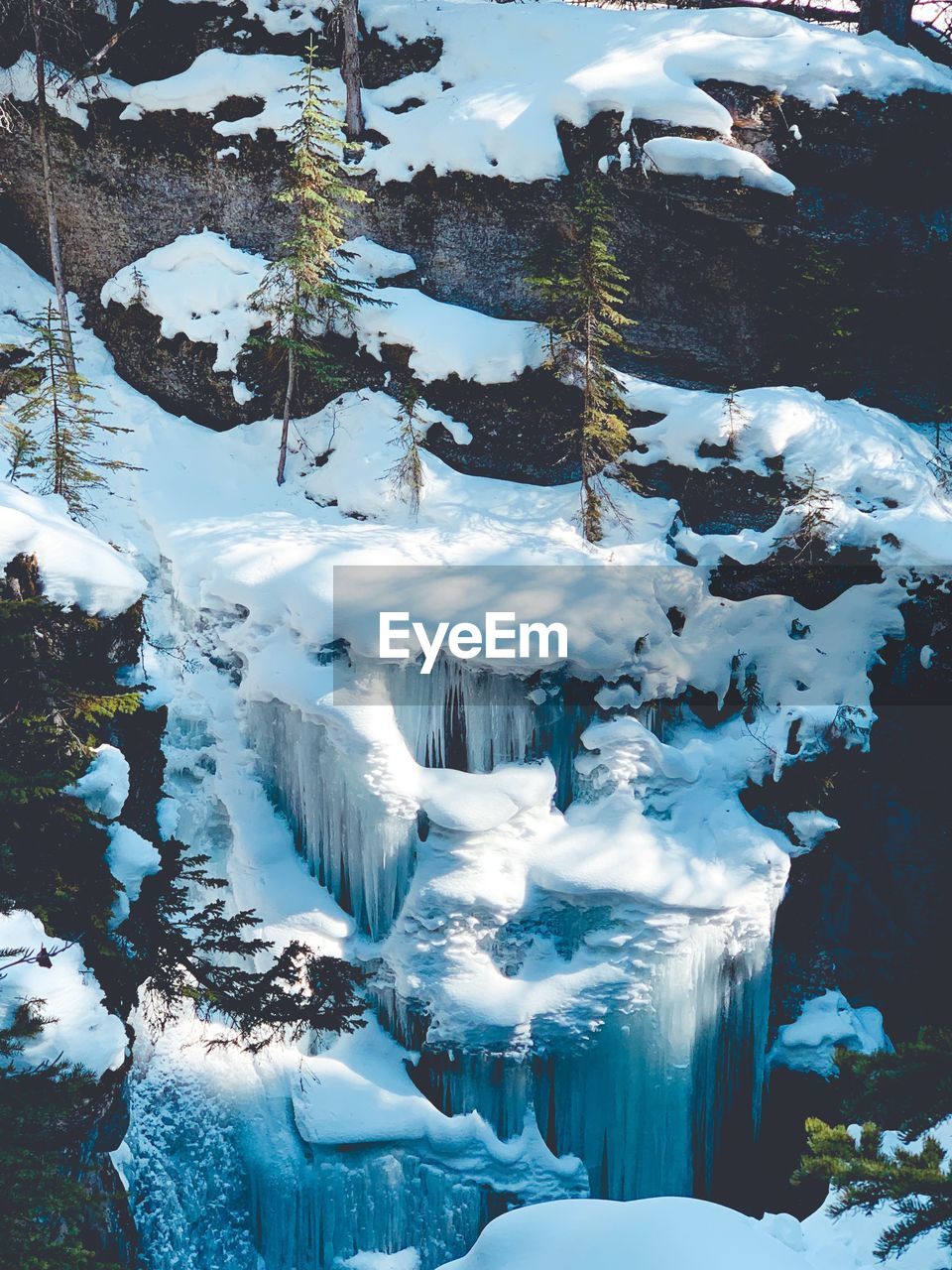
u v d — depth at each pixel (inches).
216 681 846.5
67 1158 501.7
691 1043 797.2
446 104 965.8
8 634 519.8
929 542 862.5
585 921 799.1
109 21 1010.7
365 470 930.7
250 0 1007.6
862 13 1042.1
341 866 799.7
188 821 821.2
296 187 893.8
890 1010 888.9
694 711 869.2
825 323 948.0
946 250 956.0
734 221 919.7
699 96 903.1
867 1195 411.8
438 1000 771.4
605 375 887.7
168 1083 717.3
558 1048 777.6
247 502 940.0
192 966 607.5
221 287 977.5
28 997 518.9
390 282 971.3
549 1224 453.1
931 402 997.8
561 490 931.3
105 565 621.9
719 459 902.4
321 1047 771.4
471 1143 761.0
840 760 856.9
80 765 557.0
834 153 925.8
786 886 837.2
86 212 1010.1
